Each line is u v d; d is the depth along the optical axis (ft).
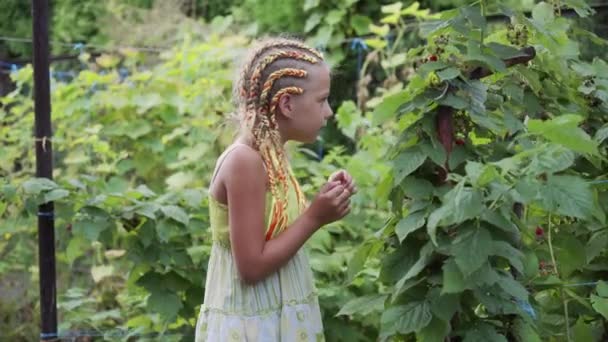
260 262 7.49
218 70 15.96
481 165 7.14
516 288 7.41
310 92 7.68
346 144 17.87
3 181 11.35
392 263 8.18
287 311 7.76
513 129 8.02
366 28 17.66
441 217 7.04
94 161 16.12
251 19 20.11
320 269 11.55
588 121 9.23
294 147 13.53
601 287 8.38
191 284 11.50
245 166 7.52
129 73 18.92
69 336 12.72
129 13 22.34
